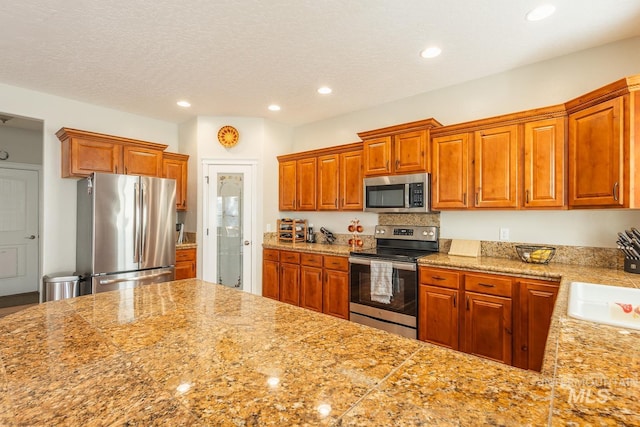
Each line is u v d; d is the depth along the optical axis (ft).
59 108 11.48
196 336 3.43
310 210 13.44
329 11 6.59
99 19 6.87
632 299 5.36
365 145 11.32
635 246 6.97
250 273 14.02
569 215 8.44
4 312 13.16
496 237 9.56
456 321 8.41
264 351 3.05
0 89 10.27
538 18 6.80
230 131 13.78
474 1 6.26
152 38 7.63
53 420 1.99
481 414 2.04
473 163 9.10
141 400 2.22
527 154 8.23
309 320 3.99
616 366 2.73
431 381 2.48
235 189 14.10
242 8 6.50
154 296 5.14
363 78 9.90
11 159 15.49
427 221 10.96
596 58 8.06
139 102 12.07
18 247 15.92
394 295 9.50
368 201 11.16
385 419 2.01
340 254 11.04
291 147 15.52
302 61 8.79
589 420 1.95
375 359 2.89
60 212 11.51
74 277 10.61
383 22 6.97
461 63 8.91
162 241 11.85
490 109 9.71
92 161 11.05
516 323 7.55
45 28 7.20
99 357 2.91
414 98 11.37
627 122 6.14
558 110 7.73
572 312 4.35
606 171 6.59
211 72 9.47
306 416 2.04
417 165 10.03
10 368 2.69
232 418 2.02
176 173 13.85
